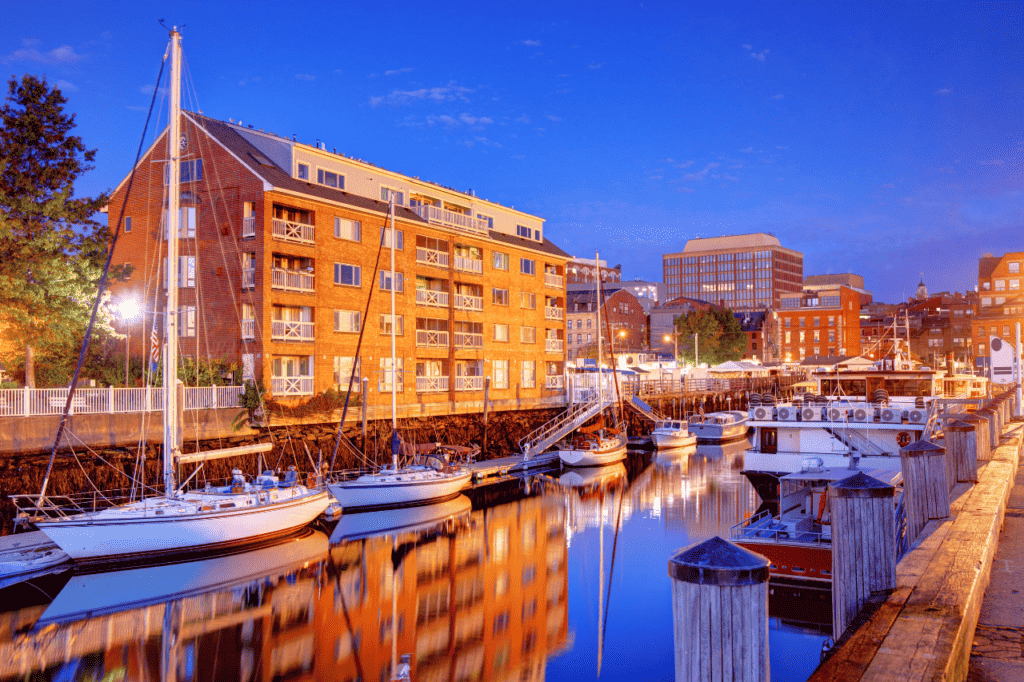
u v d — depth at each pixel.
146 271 41.69
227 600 21.19
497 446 52.28
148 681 15.59
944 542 8.27
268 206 38.56
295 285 39.97
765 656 3.99
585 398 62.09
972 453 12.54
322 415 38.34
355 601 21.50
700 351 104.56
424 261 49.22
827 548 19.75
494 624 19.91
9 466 25.50
